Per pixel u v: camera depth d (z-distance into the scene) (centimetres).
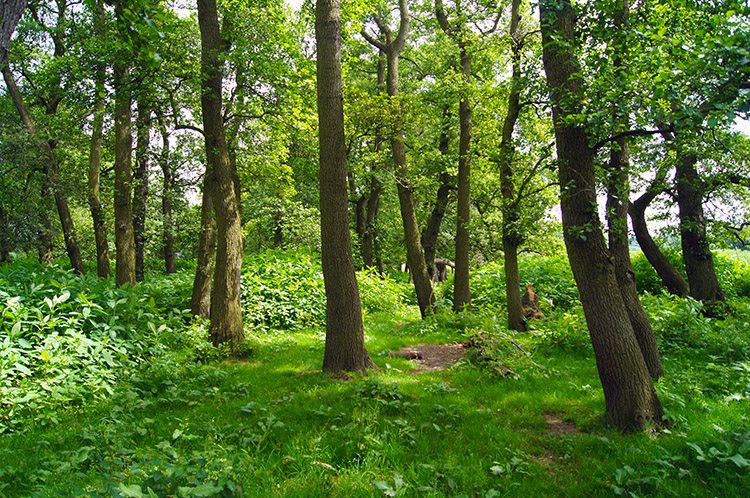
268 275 1293
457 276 1339
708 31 401
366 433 430
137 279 1675
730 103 357
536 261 1772
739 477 348
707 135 567
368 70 2039
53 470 356
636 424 447
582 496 342
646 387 459
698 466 372
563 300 1431
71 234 1511
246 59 898
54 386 518
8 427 456
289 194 1823
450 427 473
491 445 426
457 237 1346
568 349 851
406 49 1948
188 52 920
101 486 280
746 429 422
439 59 1675
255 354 839
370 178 2030
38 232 1573
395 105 1213
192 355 747
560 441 441
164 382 602
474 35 1194
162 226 1880
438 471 376
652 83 418
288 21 1220
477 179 1619
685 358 757
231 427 461
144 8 429
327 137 703
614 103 438
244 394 598
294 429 452
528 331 1070
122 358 639
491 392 604
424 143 1939
